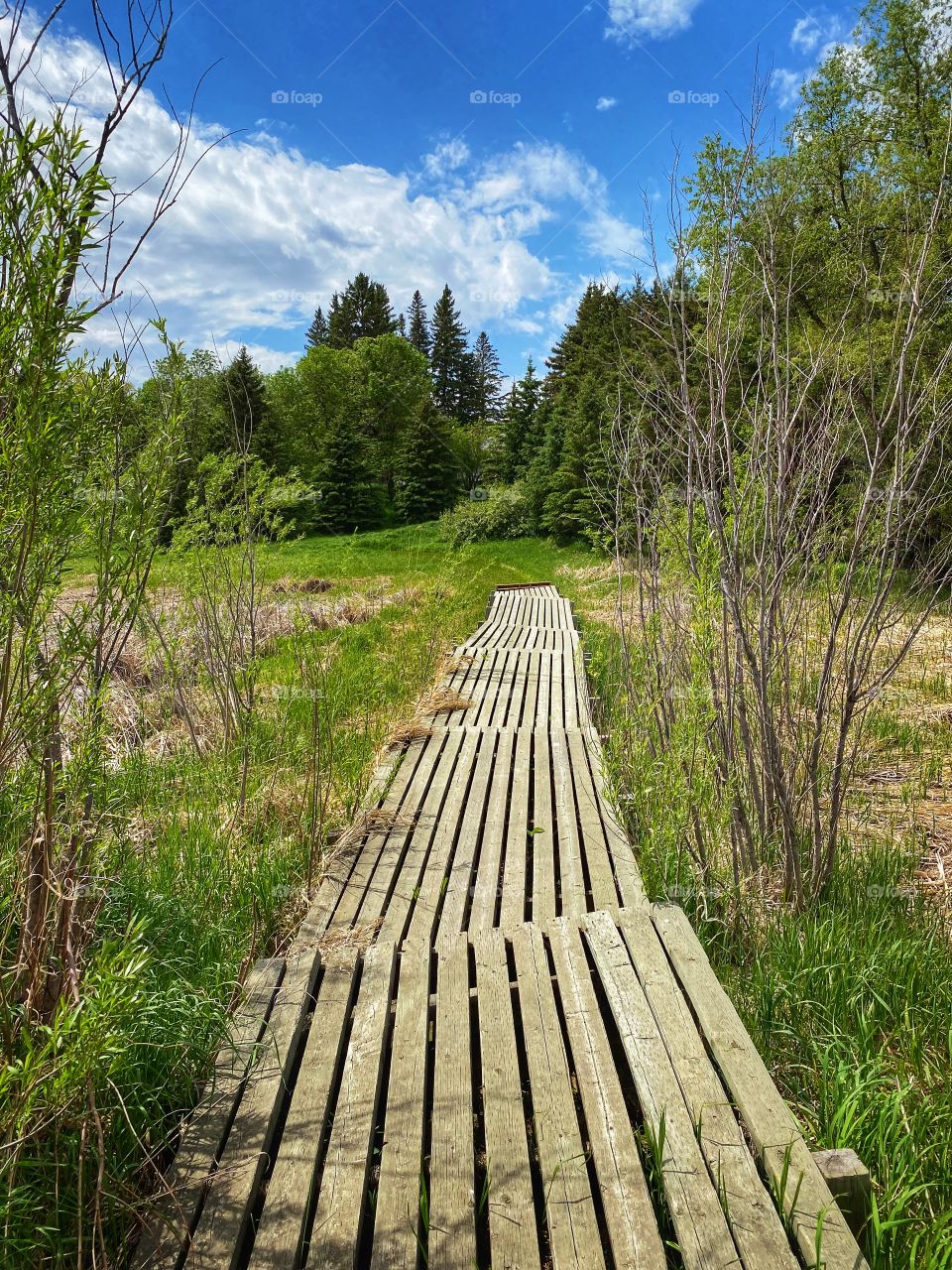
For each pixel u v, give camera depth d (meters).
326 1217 1.92
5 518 1.89
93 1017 1.86
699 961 2.81
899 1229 2.11
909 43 15.15
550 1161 2.06
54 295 1.80
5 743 2.01
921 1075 2.77
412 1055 2.47
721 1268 1.74
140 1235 1.97
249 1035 2.56
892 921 3.65
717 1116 2.15
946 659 8.22
